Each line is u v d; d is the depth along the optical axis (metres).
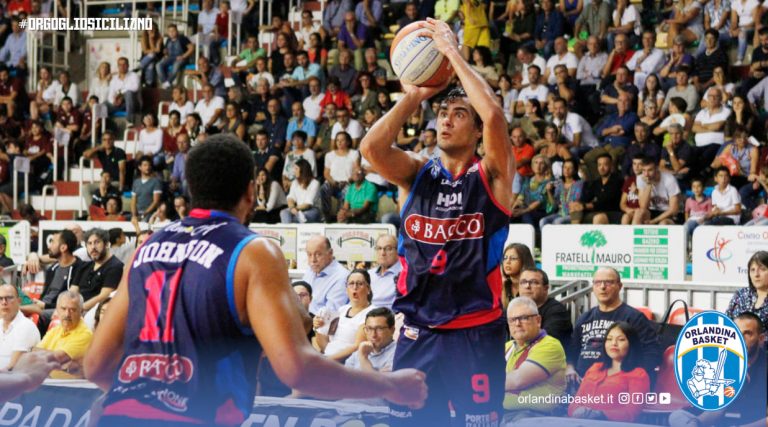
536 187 14.22
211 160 3.45
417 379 3.62
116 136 21.50
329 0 20.61
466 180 4.72
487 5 19.52
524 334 7.04
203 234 3.38
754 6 16.44
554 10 18.05
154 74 21.86
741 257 10.30
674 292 9.95
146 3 24.19
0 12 23.94
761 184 13.45
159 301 3.32
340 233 12.02
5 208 19.34
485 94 4.54
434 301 4.74
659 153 14.45
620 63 16.66
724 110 14.59
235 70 20.47
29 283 13.29
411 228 4.79
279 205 15.95
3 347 9.20
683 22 16.94
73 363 8.05
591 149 14.99
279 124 17.62
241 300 3.27
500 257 4.73
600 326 7.88
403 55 4.79
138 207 17.36
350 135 16.75
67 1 23.16
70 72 23.59
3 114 21.78
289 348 3.18
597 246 10.95
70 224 14.07
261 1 21.77
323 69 19.23
